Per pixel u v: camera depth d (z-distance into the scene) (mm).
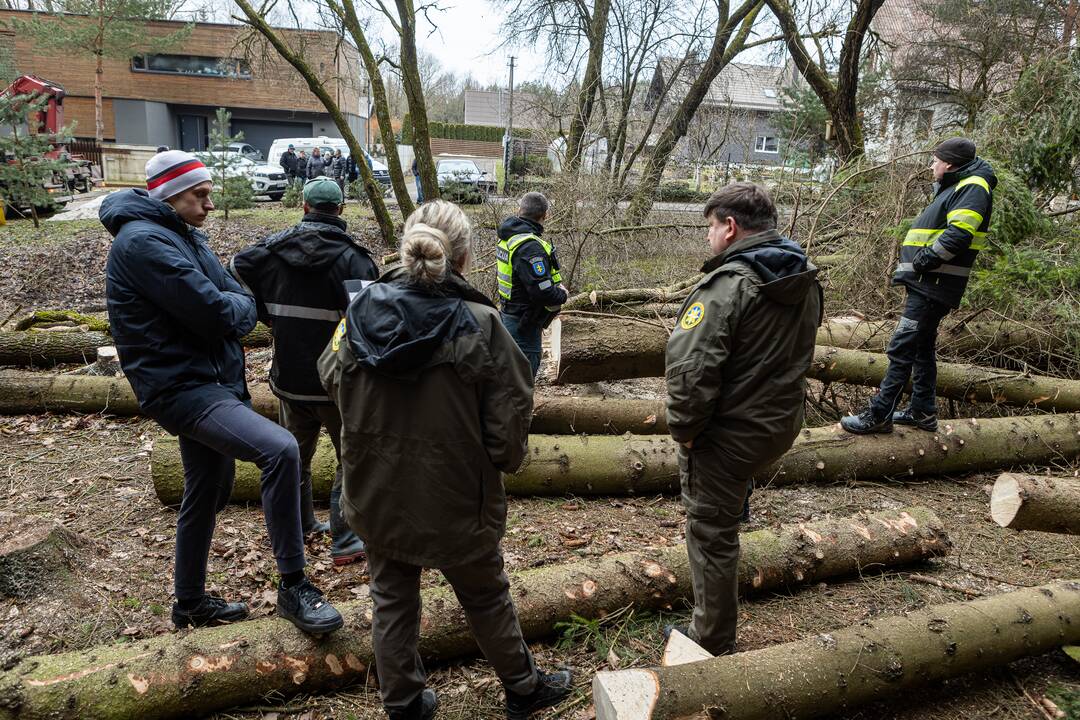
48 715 2209
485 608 2264
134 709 2287
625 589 2961
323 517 3828
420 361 1971
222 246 12258
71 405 5066
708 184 11008
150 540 3463
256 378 5875
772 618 3043
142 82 29672
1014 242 5930
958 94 13984
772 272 2322
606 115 11047
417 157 11844
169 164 2602
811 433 4402
